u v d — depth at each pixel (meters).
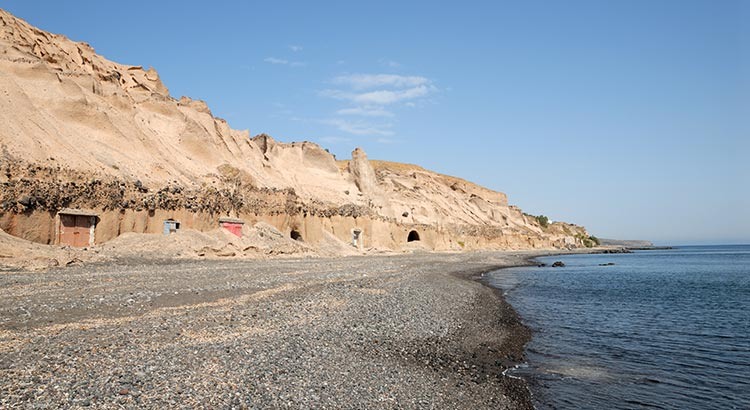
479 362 14.08
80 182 33.47
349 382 10.70
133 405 8.00
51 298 16.80
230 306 17.50
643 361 15.33
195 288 21.02
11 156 30.44
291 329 14.73
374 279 29.33
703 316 24.52
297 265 35.84
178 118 53.16
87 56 50.19
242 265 32.97
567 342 17.73
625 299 31.09
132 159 41.16
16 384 8.44
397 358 13.33
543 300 29.55
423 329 17.25
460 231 101.38
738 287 40.09
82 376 9.12
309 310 17.94
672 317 24.08
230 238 41.22
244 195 49.91
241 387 9.38
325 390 9.96
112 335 12.36
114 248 32.16
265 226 48.31
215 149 52.84
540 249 132.75
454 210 110.06
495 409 10.50
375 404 9.69
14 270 23.45
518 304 27.20
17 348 10.64
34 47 43.88
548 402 11.29
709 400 11.82
